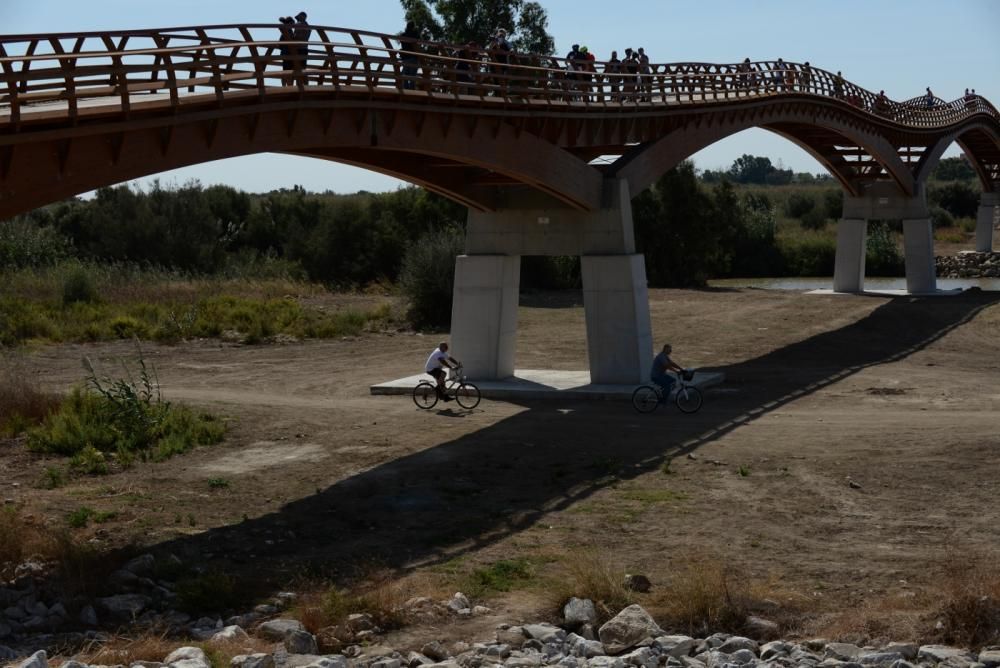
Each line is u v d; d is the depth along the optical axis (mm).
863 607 14125
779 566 15977
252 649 12711
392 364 39594
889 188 62781
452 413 29500
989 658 12172
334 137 24391
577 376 34594
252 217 84750
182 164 20547
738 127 44625
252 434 26719
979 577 14188
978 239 91375
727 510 19219
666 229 75750
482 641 13234
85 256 74750
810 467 22156
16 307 49062
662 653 12594
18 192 17594
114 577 15703
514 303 34625
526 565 16297
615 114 33969
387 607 14086
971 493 19828
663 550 16938
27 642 13477
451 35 71062
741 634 13383
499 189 33844
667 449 24297
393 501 20344
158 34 18969
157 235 77375
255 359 41250
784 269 92062
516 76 29922
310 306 54156
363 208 78438
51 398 28688
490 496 20672
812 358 40281
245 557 17047
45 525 18344
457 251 50719
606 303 32750
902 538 17297
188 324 46875
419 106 26172
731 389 33500
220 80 20406
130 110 18562
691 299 59406
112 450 25031
